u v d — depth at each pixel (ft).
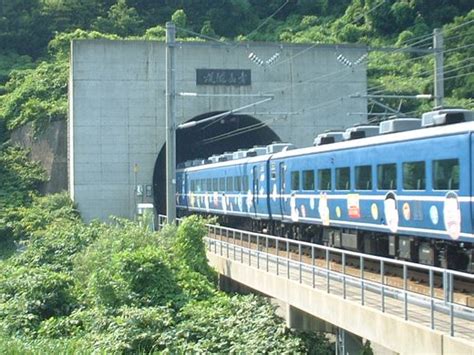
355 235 139.33
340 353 107.14
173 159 196.95
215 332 121.39
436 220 107.55
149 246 161.99
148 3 475.72
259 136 304.91
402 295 89.66
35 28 491.72
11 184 310.86
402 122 129.29
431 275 75.31
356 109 282.36
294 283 113.39
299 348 116.57
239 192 211.61
